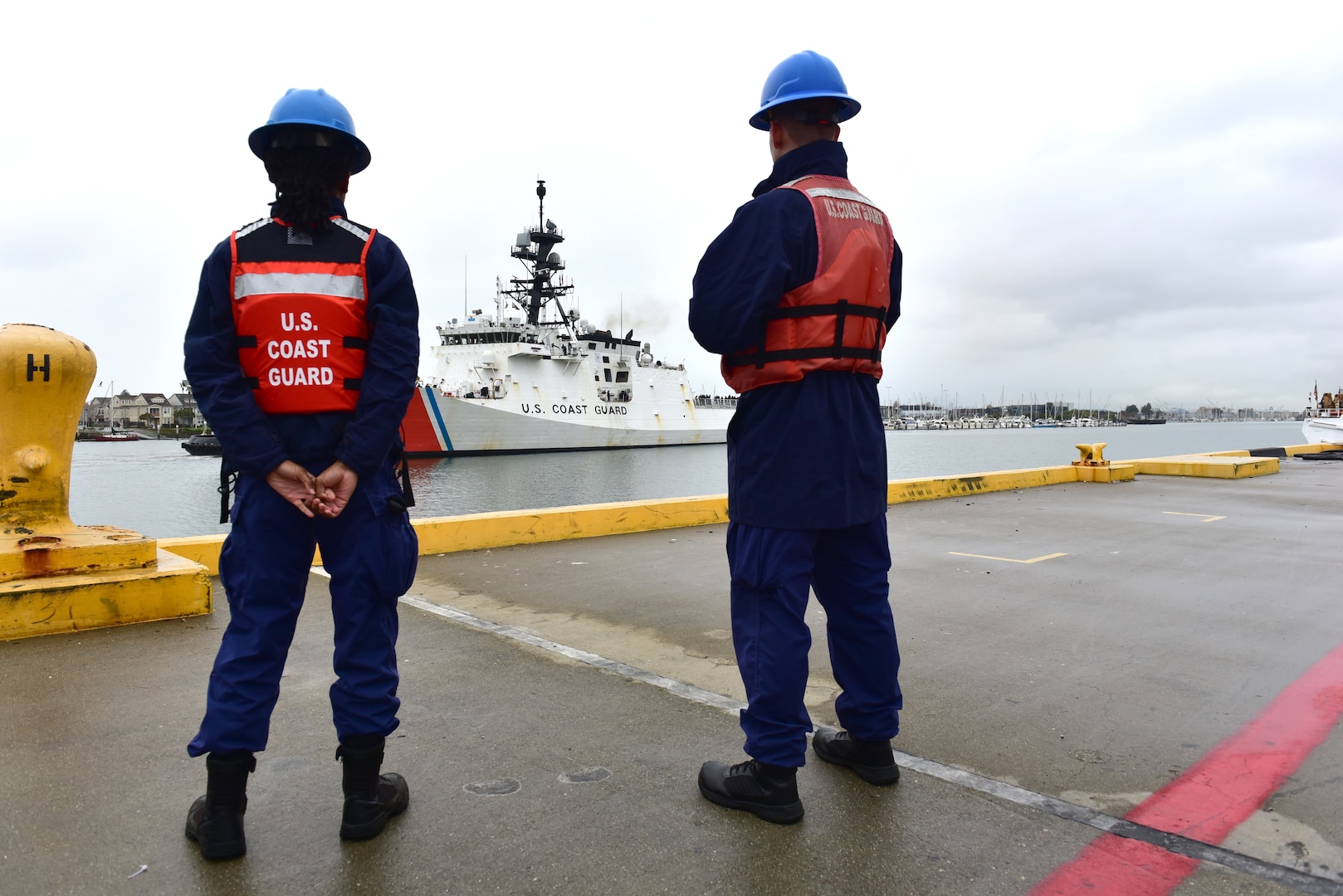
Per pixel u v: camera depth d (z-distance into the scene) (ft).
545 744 8.41
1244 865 6.09
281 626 6.37
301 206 6.31
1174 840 6.46
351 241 6.50
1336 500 31.53
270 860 6.14
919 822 6.76
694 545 21.74
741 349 6.99
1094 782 7.52
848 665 7.59
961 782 7.53
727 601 15.10
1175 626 13.17
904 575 17.44
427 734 8.66
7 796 7.13
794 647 6.86
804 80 7.36
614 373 158.30
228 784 6.15
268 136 6.65
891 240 7.61
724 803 7.01
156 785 7.40
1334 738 8.54
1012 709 9.45
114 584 13.09
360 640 6.49
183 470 139.03
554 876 5.93
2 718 9.07
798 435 6.89
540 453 143.43
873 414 7.43
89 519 77.87
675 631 13.04
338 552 6.49
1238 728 8.85
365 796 6.49
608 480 104.83
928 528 24.58
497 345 139.13
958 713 9.34
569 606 14.70
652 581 17.03
